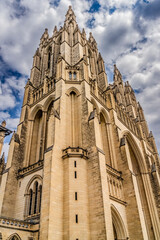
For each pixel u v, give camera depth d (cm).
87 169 3606
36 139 5381
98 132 4034
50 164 3372
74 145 4072
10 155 4788
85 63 5331
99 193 3225
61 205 3166
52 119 4022
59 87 4684
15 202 4234
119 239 3722
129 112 8319
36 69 7256
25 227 3159
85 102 4444
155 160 7750
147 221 5491
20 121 5519
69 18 8256
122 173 4594
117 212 3772
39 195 3875
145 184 6062
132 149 6612
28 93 6062
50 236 2772
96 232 2966
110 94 6125
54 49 7356
